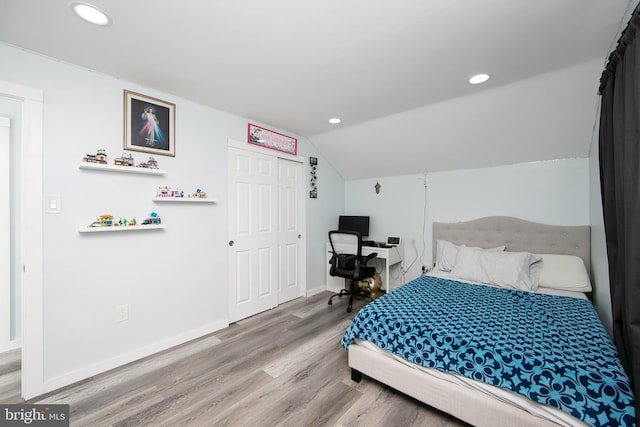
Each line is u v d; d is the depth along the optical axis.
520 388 1.28
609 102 1.59
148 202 2.27
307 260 3.84
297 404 1.67
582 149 2.64
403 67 1.96
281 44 1.69
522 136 2.72
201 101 2.57
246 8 1.38
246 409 1.63
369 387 1.84
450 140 3.04
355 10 1.39
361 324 1.88
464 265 2.82
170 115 2.40
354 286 3.78
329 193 4.24
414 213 3.80
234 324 2.89
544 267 2.61
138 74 2.05
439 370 1.53
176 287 2.45
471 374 1.41
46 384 1.78
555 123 2.48
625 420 1.07
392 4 1.35
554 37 1.62
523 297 2.21
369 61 1.89
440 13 1.42
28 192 1.73
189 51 1.76
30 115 1.73
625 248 1.21
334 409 1.63
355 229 4.09
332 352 2.29
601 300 2.21
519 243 2.98
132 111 2.18
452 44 1.69
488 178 3.23
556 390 1.21
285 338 2.55
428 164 3.53
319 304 3.50
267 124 3.24
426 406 1.65
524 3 1.35
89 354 1.96
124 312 2.13
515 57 1.84
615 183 1.42
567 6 1.36
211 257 2.72
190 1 1.32
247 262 3.07
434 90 2.34
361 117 2.98
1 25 1.50
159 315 2.34
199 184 2.62
